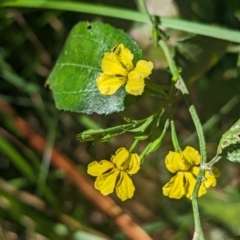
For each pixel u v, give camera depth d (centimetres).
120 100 38
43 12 47
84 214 49
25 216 46
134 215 49
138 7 45
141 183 49
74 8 43
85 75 39
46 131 49
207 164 35
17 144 47
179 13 45
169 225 49
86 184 47
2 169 48
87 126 48
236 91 46
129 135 49
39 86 48
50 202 47
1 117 47
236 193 47
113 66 35
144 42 44
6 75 47
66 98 39
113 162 35
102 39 39
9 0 44
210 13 45
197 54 42
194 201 34
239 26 46
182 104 50
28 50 48
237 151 35
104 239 46
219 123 48
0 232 47
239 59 44
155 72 46
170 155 35
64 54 39
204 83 47
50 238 46
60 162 47
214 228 48
